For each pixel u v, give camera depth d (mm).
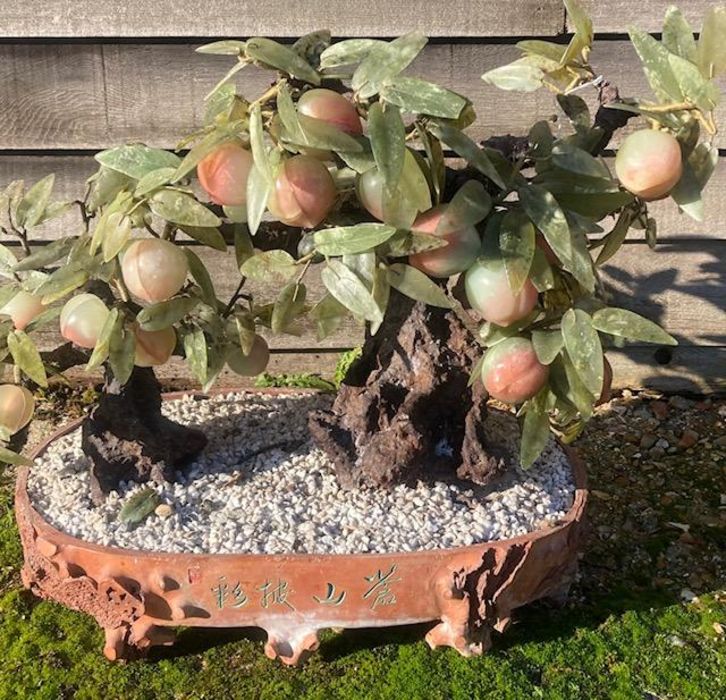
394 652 1254
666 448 1822
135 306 1161
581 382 1081
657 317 1989
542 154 1076
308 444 1411
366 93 960
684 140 1026
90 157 1844
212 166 987
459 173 1138
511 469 1341
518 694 1176
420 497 1245
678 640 1275
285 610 1135
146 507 1212
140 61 1786
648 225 1165
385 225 979
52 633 1295
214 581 1113
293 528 1183
